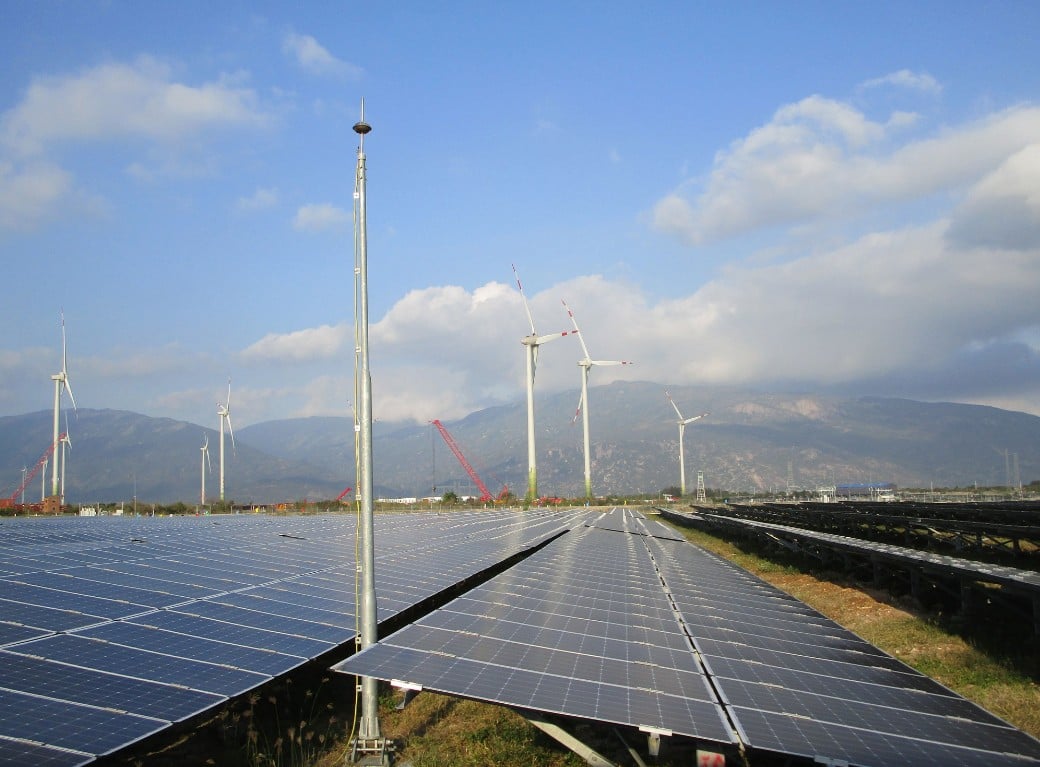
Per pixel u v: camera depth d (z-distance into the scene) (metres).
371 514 18.45
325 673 23.23
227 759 16.88
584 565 34.81
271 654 18.09
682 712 13.38
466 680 13.87
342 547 40.69
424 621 17.77
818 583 46.25
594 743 18.48
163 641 18.00
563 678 14.55
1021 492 192.00
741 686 15.32
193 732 17.83
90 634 17.83
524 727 19.45
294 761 17.27
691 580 33.06
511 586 24.62
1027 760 12.42
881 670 17.81
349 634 20.66
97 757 11.67
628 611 22.45
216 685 15.55
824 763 11.74
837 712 14.23
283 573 29.53
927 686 16.64
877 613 35.66
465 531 60.88
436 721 20.72
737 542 72.44
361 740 17.53
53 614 19.34
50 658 15.70
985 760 12.30
